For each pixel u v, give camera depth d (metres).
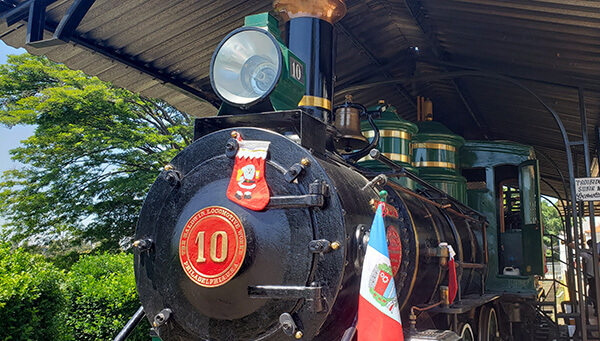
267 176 2.71
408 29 6.53
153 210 2.98
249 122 3.14
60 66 15.25
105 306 5.98
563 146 9.84
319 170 2.60
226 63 3.24
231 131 2.86
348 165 3.60
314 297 2.46
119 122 14.19
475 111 9.50
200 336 2.74
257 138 2.80
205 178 2.86
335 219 2.53
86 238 13.77
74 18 4.39
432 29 6.30
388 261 2.55
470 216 6.35
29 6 4.54
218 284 2.62
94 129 13.66
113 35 5.31
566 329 9.05
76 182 13.48
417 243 3.74
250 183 2.69
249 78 3.22
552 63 6.00
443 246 4.06
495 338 6.66
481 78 7.41
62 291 5.50
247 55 3.23
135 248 2.94
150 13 5.03
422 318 4.15
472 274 5.54
